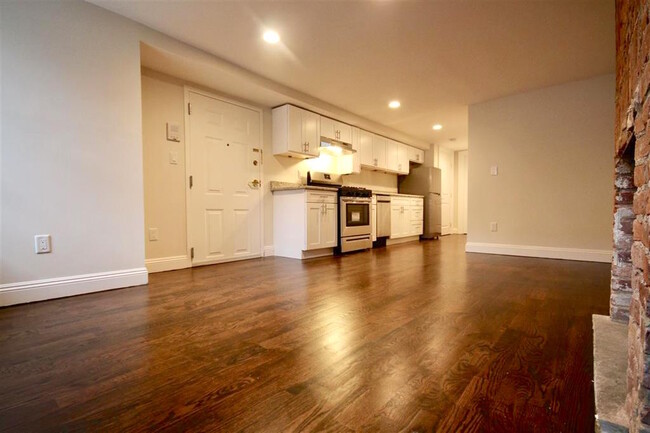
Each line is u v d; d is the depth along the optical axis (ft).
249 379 3.45
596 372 3.23
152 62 8.97
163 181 9.75
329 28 8.04
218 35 8.38
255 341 4.45
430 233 20.54
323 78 11.03
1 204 6.05
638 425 2.01
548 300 6.38
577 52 9.30
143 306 6.08
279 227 13.00
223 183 11.33
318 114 13.67
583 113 11.48
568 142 11.79
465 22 7.78
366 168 17.57
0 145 6.03
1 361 3.85
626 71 3.51
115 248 7.47
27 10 6.32
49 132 6.56
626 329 4.42
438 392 3.17
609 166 11.15
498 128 13.19
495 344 4.30
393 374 3.53
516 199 12.88
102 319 5.35
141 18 7.64
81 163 6.98
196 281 8.25
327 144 14.05
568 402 2.98
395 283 7.95
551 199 12.17
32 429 2.65
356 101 13.34
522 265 10.57
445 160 23.50
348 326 5.01
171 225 9.93
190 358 3.94
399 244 17.78
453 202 25.14
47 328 4.93
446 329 4.86
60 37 6.70
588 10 7.28
